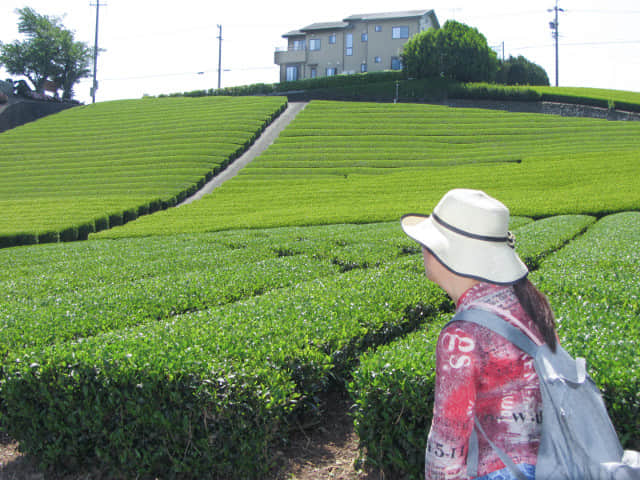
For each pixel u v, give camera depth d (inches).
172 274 452.4
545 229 697.0
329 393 261.7
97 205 1317.7
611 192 1099.9
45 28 3353.8
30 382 202.2
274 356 212.8
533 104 2498.8
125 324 297.4
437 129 2132.1
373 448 183.0
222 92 3154.5
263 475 192.2
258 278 410.9
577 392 85.2
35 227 1059.9
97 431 195.2
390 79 2768.2
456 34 2664.9
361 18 3048.7
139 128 2342.5
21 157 2053.4
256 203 1352.1
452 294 97.3
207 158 1849.2
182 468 185.9
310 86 2915.8
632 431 152.2
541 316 90.0
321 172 1702.8
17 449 227.6
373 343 273.6
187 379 185.9
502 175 1427.2
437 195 1277.1
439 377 87.7
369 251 550.3
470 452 89.0
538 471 82.7
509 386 85.5
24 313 309.3
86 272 503.8
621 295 286.5
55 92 3540.8
